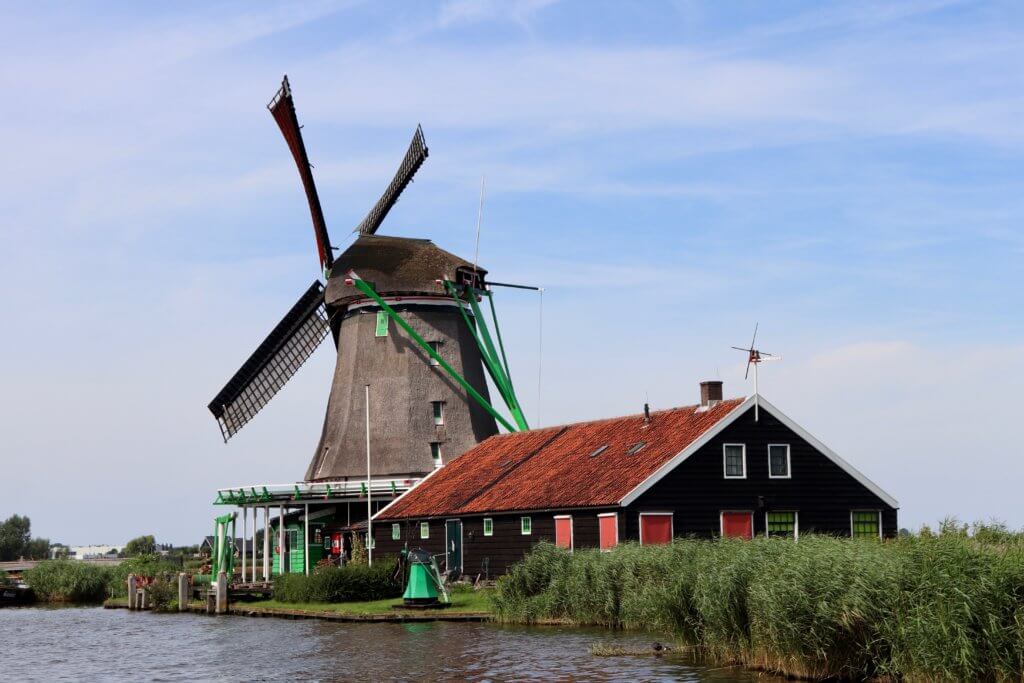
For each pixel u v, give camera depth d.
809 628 21.66
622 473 40.81
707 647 25.81
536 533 42.75
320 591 44.84
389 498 53.62
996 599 18.80
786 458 40.75
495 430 59.94
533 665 25.67
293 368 61.44
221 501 55.41
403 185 61.50
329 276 60.34
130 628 42.19
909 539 21.50
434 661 27.08
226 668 28.34
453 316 59.16
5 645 36.62
